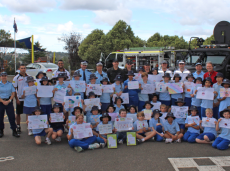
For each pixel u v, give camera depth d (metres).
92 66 29.12
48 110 6.73
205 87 6.47
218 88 6.55
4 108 6.32
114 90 6.96
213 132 5.85
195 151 5.31
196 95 6.58
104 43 29.09
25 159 4.85
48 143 5.77
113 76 7.78
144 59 15.58
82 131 5.53
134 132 5.84
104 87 6.91
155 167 4.46
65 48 33.12
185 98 7.22
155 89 7.21
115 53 16.97
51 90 6.59
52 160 4.80
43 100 6.65
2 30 25.67
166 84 7.17
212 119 5.77
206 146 5.67
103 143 5.60
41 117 5.85
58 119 6.10
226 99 6.27
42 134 5.92
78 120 5.56
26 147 5.58
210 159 4.83
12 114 6.41
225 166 4.49
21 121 8.20
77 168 4.43
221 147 5.37
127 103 7.01
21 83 6.87
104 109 7.06
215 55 10.03
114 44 28.81
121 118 6.02
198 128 6.07
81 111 6.14
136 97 7.19
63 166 4.51
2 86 6.30
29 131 6.57
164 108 6.58
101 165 4.56
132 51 15.99
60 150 5.39
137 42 30.69
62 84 6.68
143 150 5.40
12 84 6.55
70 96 6.41
